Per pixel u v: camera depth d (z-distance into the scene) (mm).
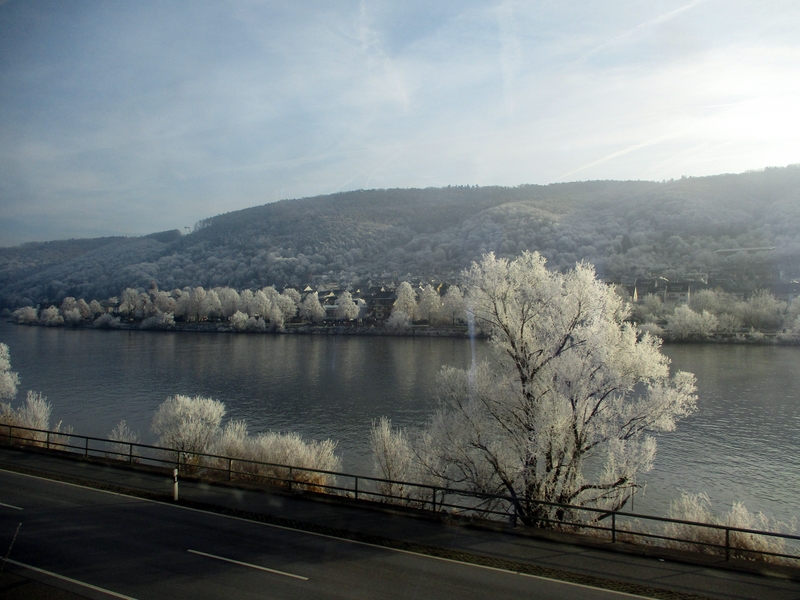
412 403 60406
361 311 170250
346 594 13523
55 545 16625
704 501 34500
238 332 148250
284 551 16156
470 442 25828
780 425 50031
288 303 162500
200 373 80812
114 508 19953
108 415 55406
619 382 24891
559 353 25625
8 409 44344
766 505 34125
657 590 13680
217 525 18297
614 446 23812
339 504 20312
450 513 19172
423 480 28172
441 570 14867
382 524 18344
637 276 167250
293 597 13422
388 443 30516
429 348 107500
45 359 95250
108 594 13695
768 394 61375
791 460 41625
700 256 178250
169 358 96938
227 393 66562
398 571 14805
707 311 108625
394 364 87750
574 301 25844
